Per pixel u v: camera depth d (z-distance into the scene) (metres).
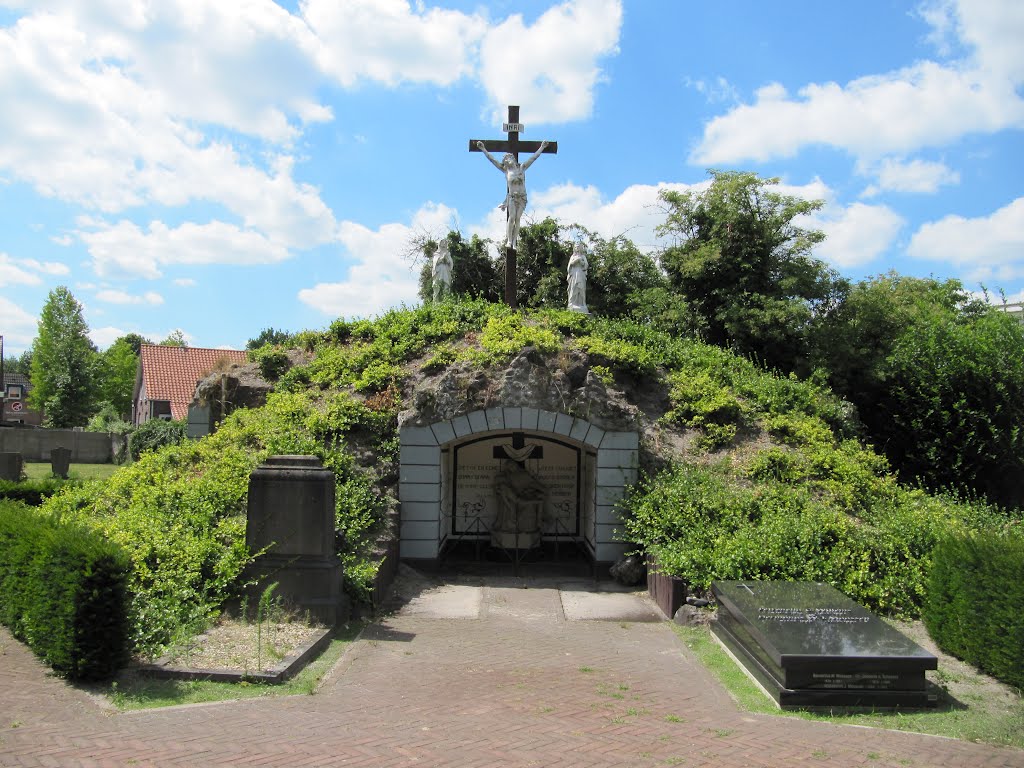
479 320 16.39
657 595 10.83
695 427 14.41
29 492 16.38
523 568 13.18
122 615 6.67
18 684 6.43
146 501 10.76
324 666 7.54
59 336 53.19
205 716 5.89
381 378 14.67
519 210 18.11
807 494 12.04
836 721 6.36
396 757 5.16
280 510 8.97
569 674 7.60
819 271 24.19
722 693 7.14
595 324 17.14
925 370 19.30
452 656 8.17
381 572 10.45
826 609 8.12
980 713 6.67
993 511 14.68
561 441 14.97
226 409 16.28
